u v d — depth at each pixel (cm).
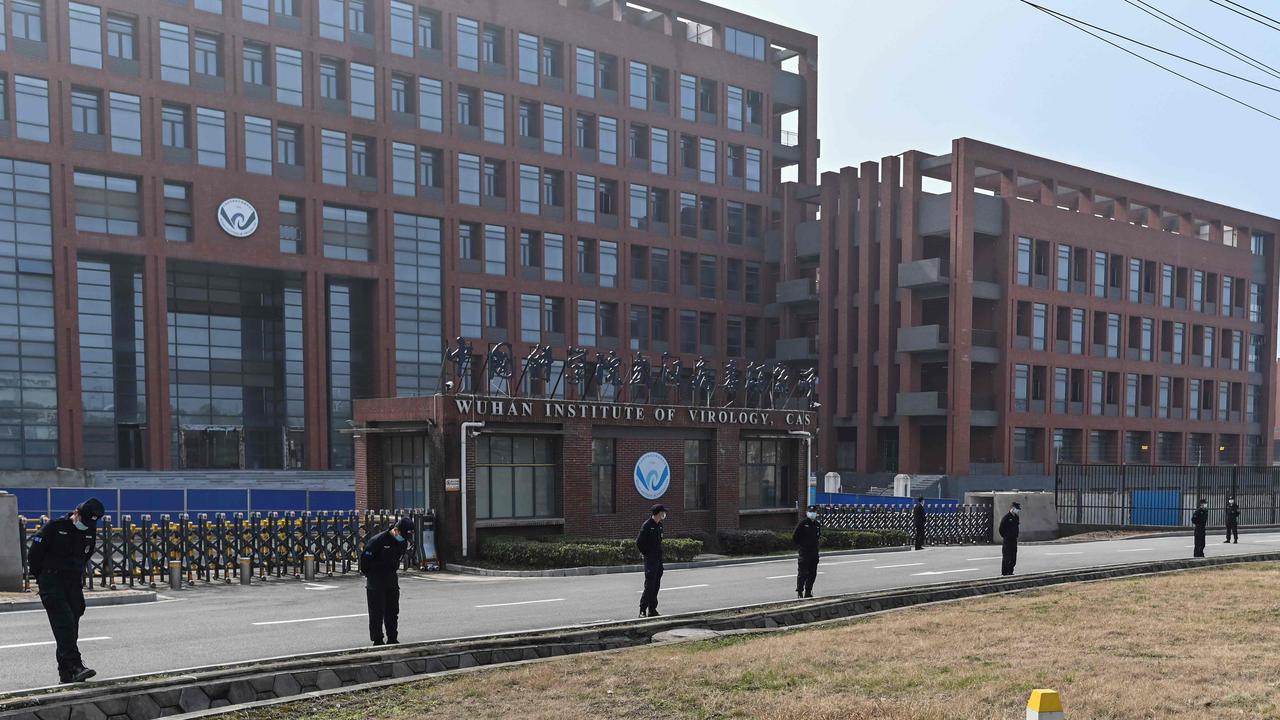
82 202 4838
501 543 2642
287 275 5541
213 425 5412
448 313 5812
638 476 3044
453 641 1251
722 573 2506
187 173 5022
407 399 2780
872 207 6575
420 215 5772
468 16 5978
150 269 4919
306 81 5384
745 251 7175
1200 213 7631
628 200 6606
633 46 6688
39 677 1098
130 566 2136
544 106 6284
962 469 5972
